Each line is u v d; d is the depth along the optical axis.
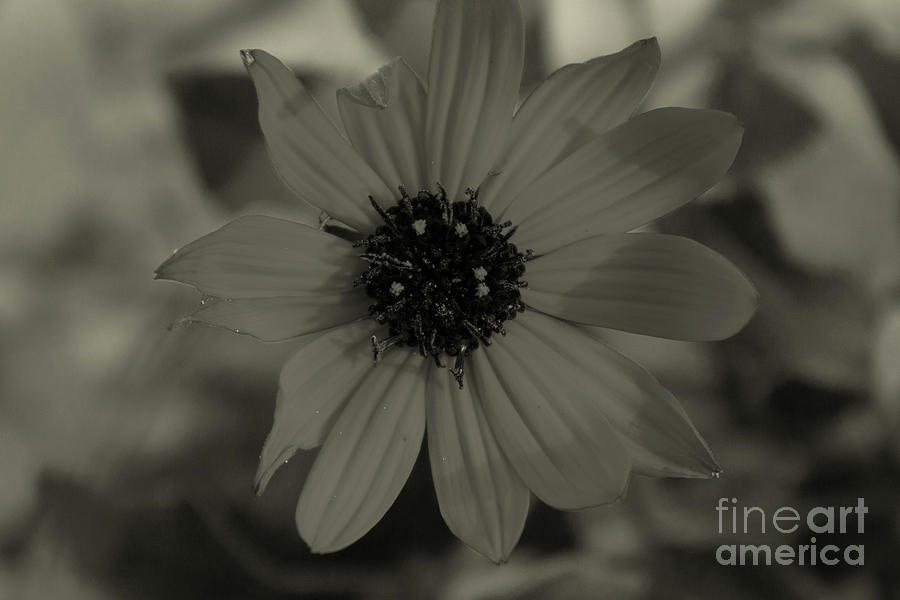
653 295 0.28
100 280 0.33
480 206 0.28
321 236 0.28
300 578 0.32
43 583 0.32
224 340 0.32
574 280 0.28
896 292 0.33
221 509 0.32
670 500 0.33
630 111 0.28
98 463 0.32
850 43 0.33
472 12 0.27
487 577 0.32
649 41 0.28
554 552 0.32
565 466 0.28
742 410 0.33
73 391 0.32
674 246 0.28
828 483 0.33
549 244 0.28
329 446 0.28
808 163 0.33
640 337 0.33
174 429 0.32
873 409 0.33
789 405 0.33
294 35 0.32
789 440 0.33
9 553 0.32
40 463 0.32
